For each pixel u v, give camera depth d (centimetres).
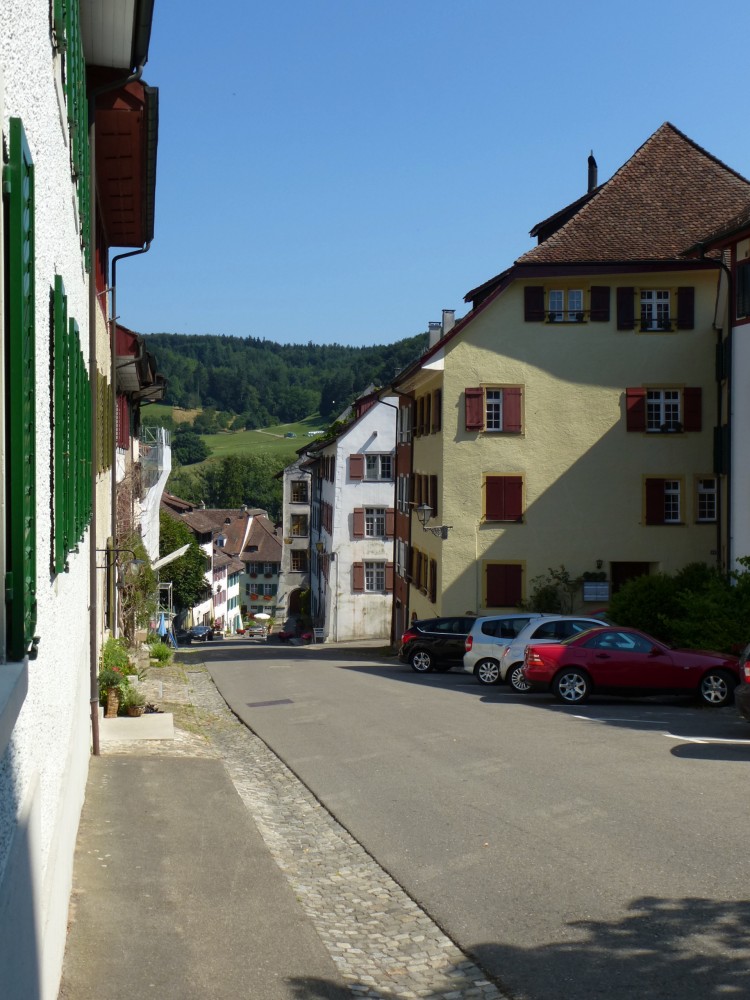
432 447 3791
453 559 3550
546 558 3544
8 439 400
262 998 593
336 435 5719
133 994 587
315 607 6688
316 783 1277
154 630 4044
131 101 1652
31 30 476
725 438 3241
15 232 394
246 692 2502
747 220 2591
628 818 1026
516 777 1255
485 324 3534
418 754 1455
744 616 2264
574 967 656
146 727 1591
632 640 2073
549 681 2083
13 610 402
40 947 452
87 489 1188
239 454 16500
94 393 1396
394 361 18700
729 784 1177
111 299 2256
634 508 3525
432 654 3130
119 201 2122
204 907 750
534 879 841
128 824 988
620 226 3522
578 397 3525
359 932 746
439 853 934
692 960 659
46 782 501
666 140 3725
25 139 416
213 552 9538
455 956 687
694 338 3503
